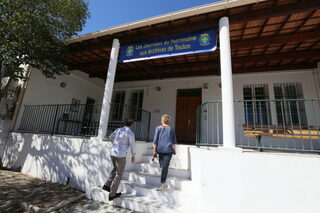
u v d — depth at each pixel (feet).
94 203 10.64
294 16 11.75
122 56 15.62
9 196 11.05
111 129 24.08
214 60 19.56
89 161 13.56
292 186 8.02
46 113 20.71
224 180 9.07
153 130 24.44
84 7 17.42
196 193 10.02
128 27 13.61
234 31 13.71
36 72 20.12
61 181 14.44
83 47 17.42
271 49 16.55
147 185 11.10
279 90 19.80
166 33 13.66
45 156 15.98
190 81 24.16
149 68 21.48
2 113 19.48
